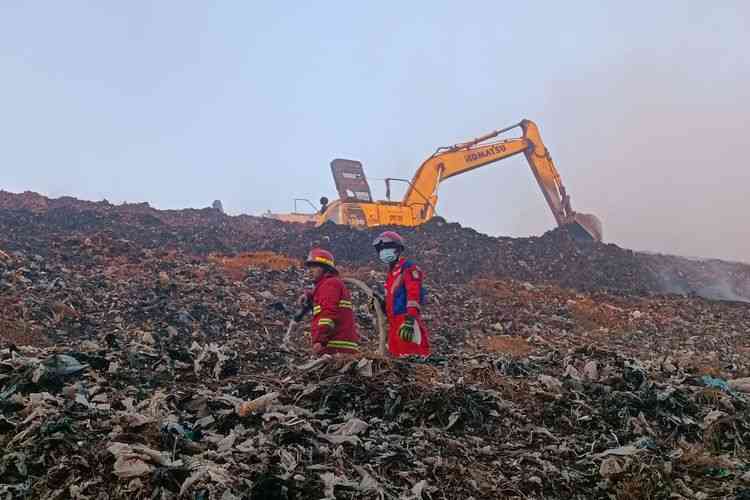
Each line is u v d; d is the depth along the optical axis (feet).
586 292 65.31
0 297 34.01
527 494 14.43
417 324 21.44
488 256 78.54
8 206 82.23
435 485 14.24
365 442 15.42
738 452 16.89
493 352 40.11
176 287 41.65
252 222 90.58
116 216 78.64
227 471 13.06
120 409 15.49
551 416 18.04
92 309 35.94
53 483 12.50
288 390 17.81
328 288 21.18
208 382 18.62
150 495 12.24
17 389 15.87
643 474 15.01
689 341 49.01
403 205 92.94
